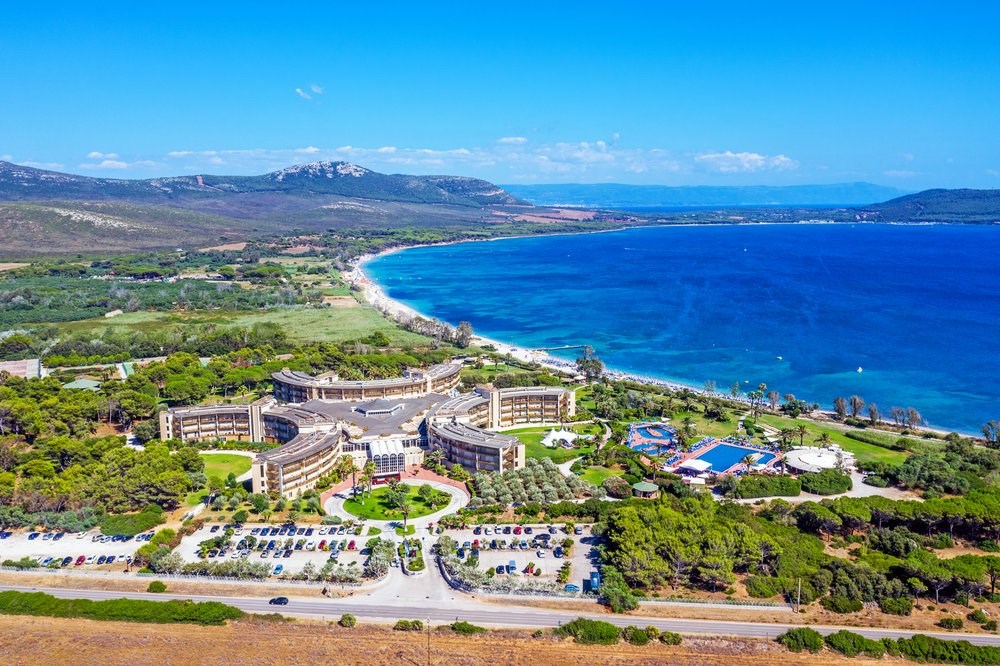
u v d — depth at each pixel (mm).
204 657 177375
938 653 177750
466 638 184750
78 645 181625
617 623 192125
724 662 176375
